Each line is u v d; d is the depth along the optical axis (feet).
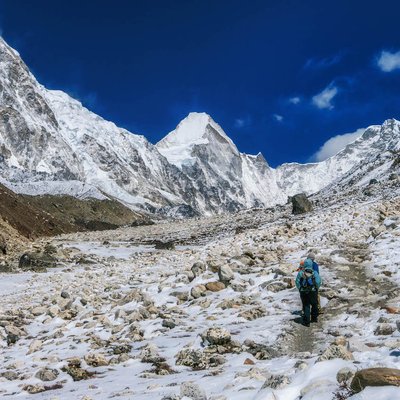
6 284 83.25
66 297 56.65
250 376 22.17
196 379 24.27
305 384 18.10
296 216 153.07
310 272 34.50
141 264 96.99
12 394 25.80
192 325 37.91
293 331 32.19
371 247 58.54
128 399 21.74
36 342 37.60
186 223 257.75
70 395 23.98
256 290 46.32
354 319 32.55
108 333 39.60
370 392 14.62
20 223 198.90
